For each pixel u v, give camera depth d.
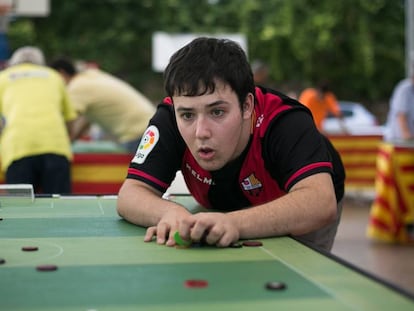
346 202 11.65
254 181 2.63
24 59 5.96
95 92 6.85
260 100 2.59
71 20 24.03
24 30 22.59
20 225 2.56
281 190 2.65
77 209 2.99
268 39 22.66
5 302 1.53
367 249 7.45
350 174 11.10
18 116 5.71
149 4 24.05
